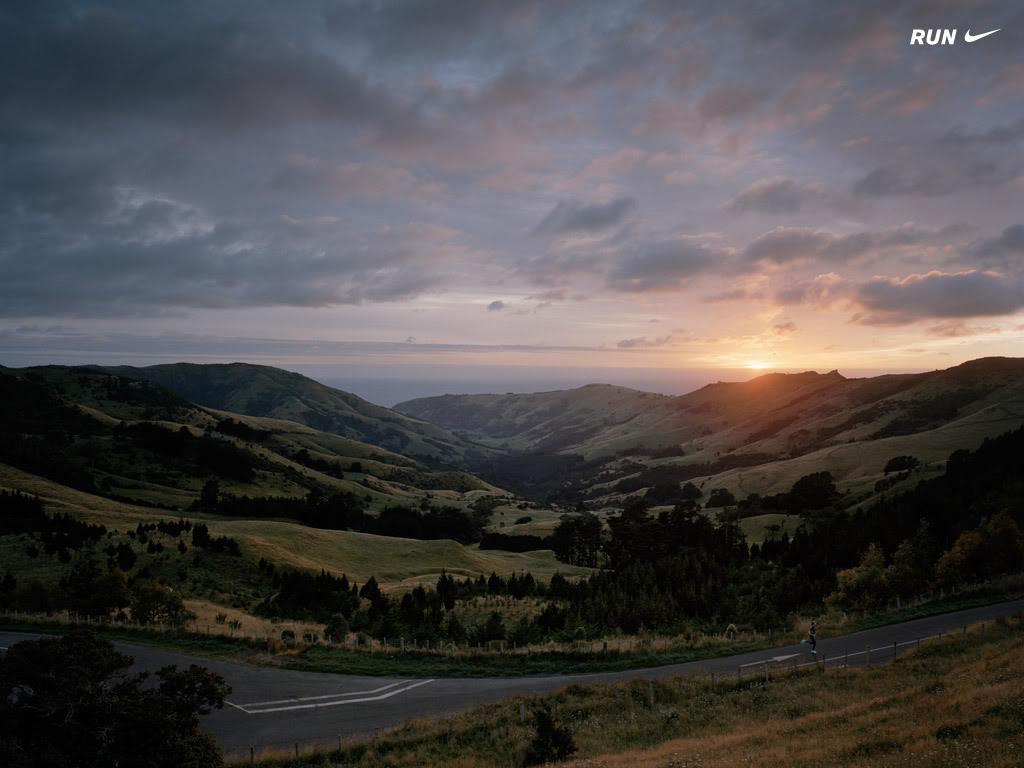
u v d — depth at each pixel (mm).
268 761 31016
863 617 57812
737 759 22484
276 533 132500
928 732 21469
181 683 26391
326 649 50719
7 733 22641
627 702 36375
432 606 79000
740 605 79188
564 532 165250
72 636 25250
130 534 109625
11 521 114688
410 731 33938
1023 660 30953
